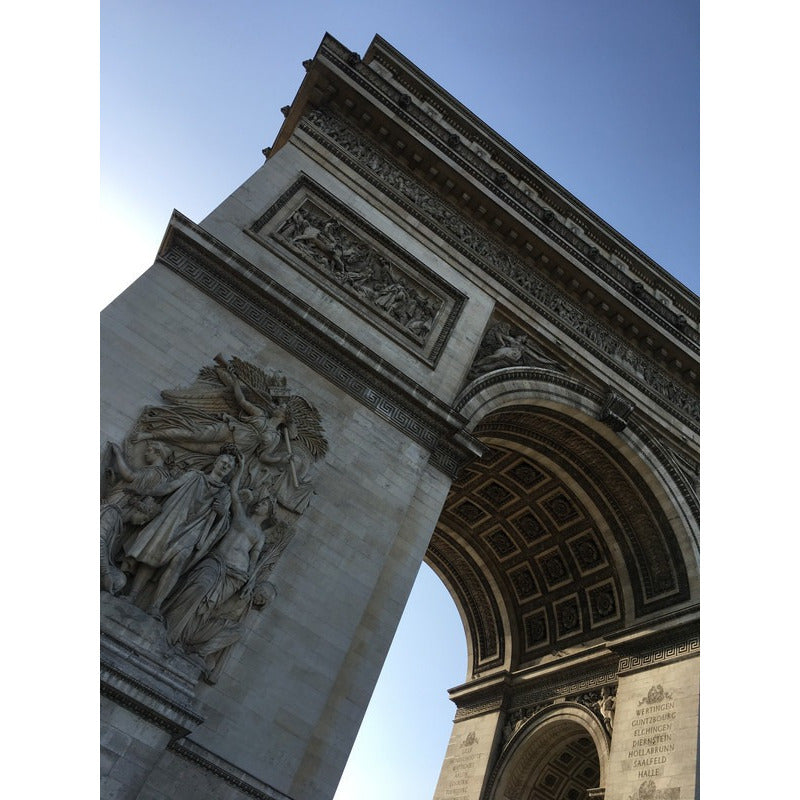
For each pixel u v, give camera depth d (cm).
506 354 4097
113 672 2173
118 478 2542
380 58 4691
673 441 4581
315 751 2581
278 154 3838
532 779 4647
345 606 2827
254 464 2866
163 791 2227
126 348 2870
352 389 3331
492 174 4466
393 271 3912
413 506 3244
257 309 3262
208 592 2477
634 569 4609
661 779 3578
